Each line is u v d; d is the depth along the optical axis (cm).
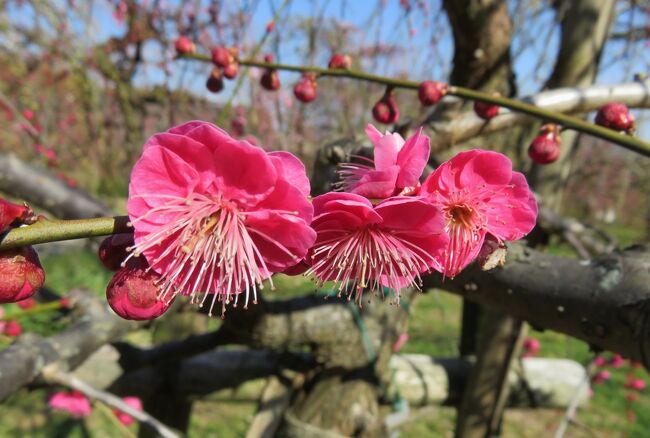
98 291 596
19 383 159
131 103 450
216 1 451
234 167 88
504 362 265
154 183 88
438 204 93
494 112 175
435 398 281
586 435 474
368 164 158
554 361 315
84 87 501
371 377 230
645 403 532
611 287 122
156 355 225
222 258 88
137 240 86
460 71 270
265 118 486
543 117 146
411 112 440
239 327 210
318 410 225
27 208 84
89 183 670
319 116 531
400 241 98
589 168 905
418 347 493
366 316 229
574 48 255
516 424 493
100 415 436
